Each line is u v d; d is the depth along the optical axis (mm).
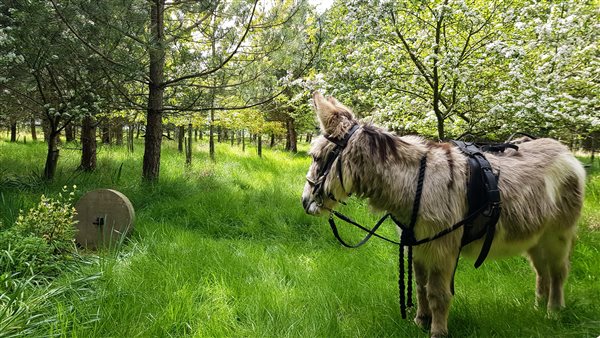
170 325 3057
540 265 3596
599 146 14383
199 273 4023
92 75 6969
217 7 6695
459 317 3348
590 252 4703
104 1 5613
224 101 10578
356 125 2895
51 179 7727
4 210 5379
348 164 2801
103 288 3502
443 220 2730
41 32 5828
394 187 2803
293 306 3447
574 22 5898
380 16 5785
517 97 5789
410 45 6582
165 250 4496
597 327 3045
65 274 3770
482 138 7324
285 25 6973
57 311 3008
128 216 5016
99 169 9195
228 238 5723
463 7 5605
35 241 3943
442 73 6102
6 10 6207
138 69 6457
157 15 6750
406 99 6812
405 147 2871
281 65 7422
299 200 7430
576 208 3277
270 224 6074
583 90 7016
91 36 6156
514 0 6238
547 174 3082
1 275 3428
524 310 3402
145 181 7715
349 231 5734
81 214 5059
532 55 6777
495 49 5445
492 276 4246
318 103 2902
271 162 13750
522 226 2955
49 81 7766
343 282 3996
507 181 2941
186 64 7449
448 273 2861
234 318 3270
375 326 3209
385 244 5277
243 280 3928
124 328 2955
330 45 7109
